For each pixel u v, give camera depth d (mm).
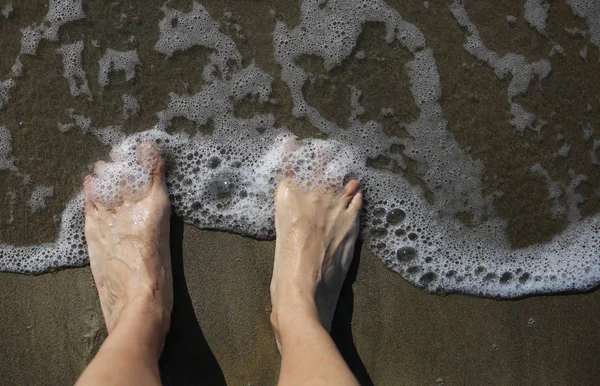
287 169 1049
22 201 1048
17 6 1048
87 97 1051
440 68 1055
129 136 1050
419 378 1033
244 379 1028
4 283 1037
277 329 995
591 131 1053
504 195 1054
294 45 1055
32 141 1050
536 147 1055
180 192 1049
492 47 1054
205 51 1053
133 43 1052
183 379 1028
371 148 1054
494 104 1055
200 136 1053
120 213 1028
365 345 1036
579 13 1053
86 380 911
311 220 1029
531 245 1052
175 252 1041
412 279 1045
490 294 1043
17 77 1050
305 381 923
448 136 1054
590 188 1053
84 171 1049
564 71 1054
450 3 1054
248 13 1055
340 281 1035
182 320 1033
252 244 1043
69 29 1051
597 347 1037
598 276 1042
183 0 1053
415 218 1052
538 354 1036
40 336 1031
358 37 1054
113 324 1000
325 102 1053
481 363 1035
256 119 1053
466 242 1052
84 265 1041
